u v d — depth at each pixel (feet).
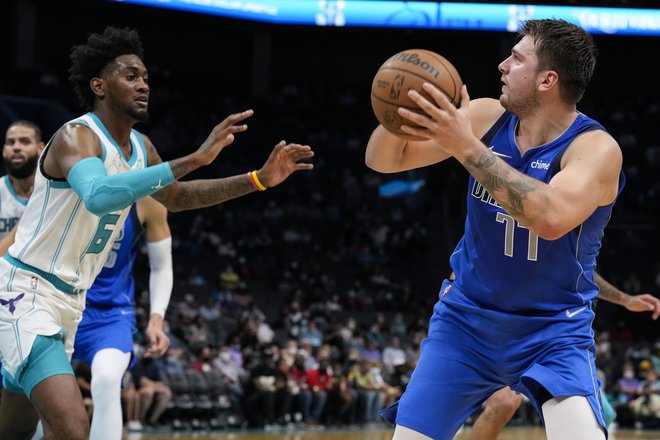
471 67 81.71
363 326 53.11
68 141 10.84
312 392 41.57
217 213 68.69
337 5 76.33
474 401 10.49
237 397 39.29
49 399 10.49
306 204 74.33
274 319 58.70
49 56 71.46
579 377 9.50
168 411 36.52
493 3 75.00
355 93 83.46
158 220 15.72
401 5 75.61
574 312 10.02
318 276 62.80
